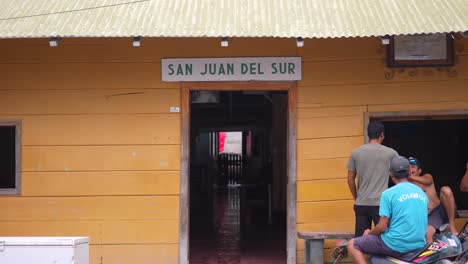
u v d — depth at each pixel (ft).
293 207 28.48
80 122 28.58
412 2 27.02
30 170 28.58
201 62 28.48
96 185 28.50
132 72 28.58
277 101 44.75
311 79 28.58
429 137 34.14
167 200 28.48
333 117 28.58
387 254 21.09
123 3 27.12
